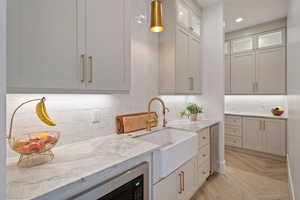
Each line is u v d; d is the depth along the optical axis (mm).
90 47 1098
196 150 1830
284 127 3053
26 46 798
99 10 1159
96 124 1521
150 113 1984
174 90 2092
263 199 1967
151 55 2158
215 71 2729
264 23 3473
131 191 996
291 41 2113
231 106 4262
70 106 1322
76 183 742
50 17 892
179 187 1575
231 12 3049
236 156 3387
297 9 1569
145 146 1235
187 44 2352
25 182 698
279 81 3285
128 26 1413
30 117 1093
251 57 3643
